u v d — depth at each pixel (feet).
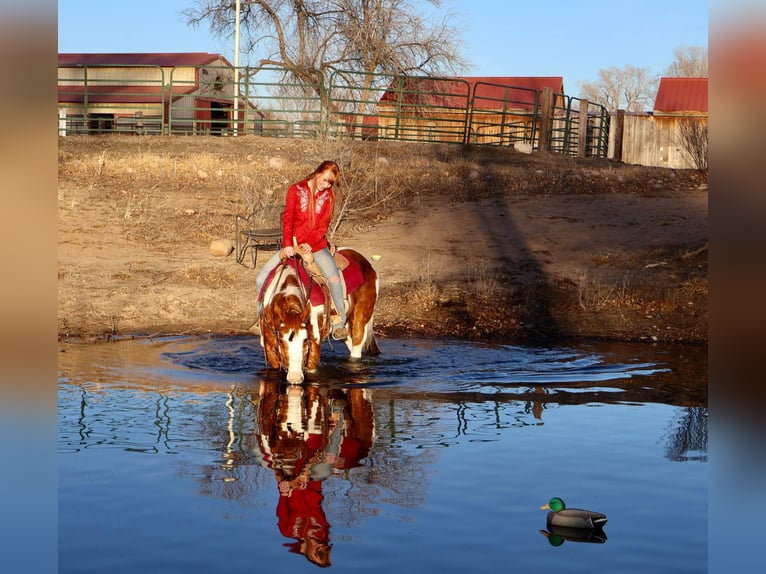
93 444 21.66
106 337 39.04
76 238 56.44
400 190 71.10
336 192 66.59
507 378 32.19
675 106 142.00
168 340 38.65
